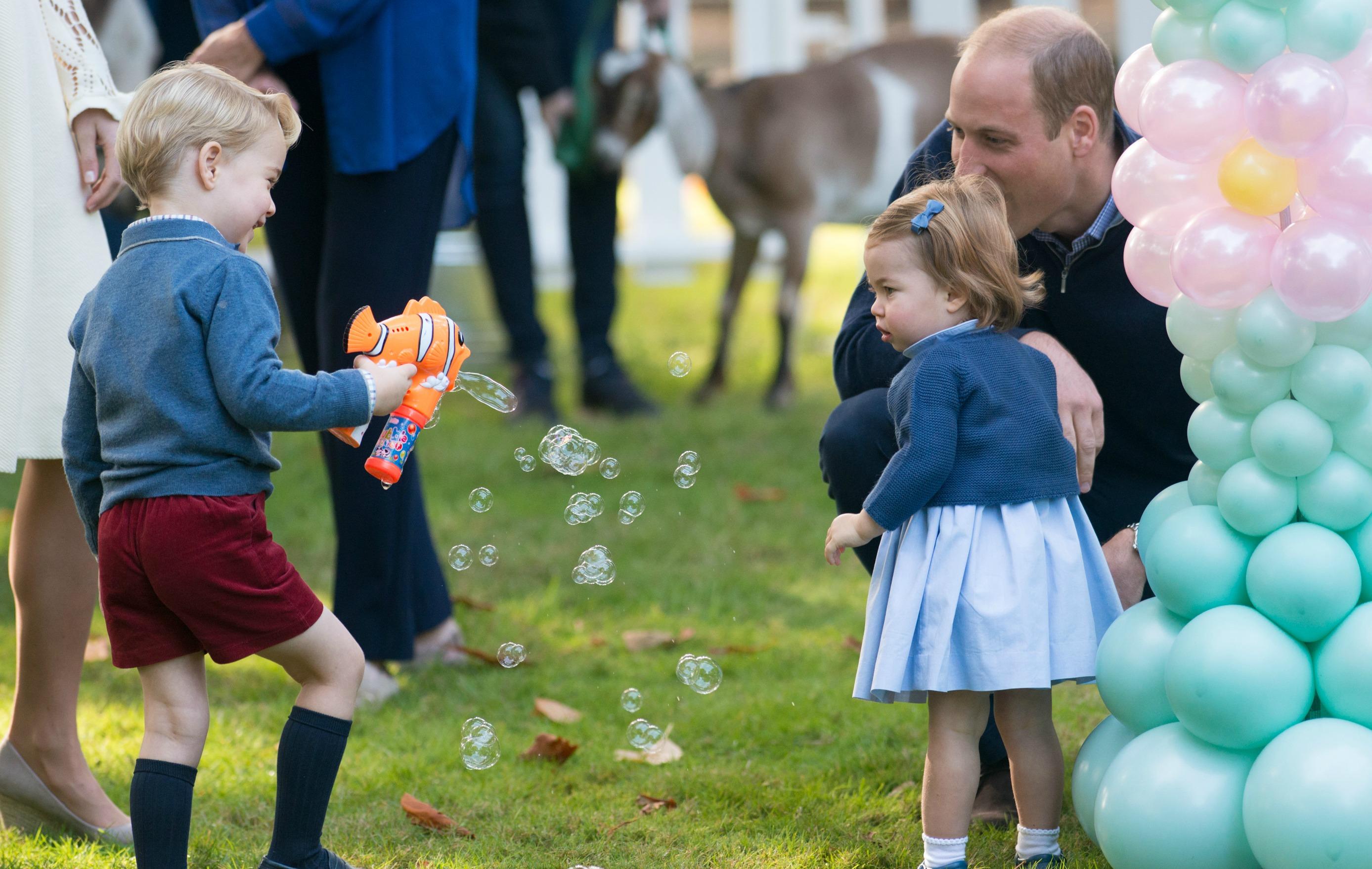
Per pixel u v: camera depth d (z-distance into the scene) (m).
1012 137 8.55
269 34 10.59
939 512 7.85
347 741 10.56
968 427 7.86
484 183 21.70
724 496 18.17
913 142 25.23
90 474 7.59
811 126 23.94
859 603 14.09
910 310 8.20
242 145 7.68
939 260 8.07
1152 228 7.62
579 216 22.84
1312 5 6.87
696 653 12.72
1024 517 7.83
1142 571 8.94
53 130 8.68
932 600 7.70
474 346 26.08
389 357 7.84
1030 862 8.04
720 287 36.62
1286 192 7.00
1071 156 8.66
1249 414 7.14
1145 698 7.30
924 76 25.34
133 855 8.45
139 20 23.42
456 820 9.03
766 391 24.98
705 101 23.50
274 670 12.45
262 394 7.07
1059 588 7.83
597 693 11.66
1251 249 6.94
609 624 13.61
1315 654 6.93
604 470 9.89
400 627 11.59
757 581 14.79
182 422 7.14
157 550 7.11
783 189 23.84
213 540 7.14
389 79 10.89
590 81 22.39
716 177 23.88
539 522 17.08
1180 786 6.90
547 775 9.88
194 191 7.55
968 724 7.91
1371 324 6.85
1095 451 8.77
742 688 11.70
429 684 12.02
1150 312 9.14
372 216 11.09
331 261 11.24
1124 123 9.10
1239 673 6.72
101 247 8.98
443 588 12.46
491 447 20.97
